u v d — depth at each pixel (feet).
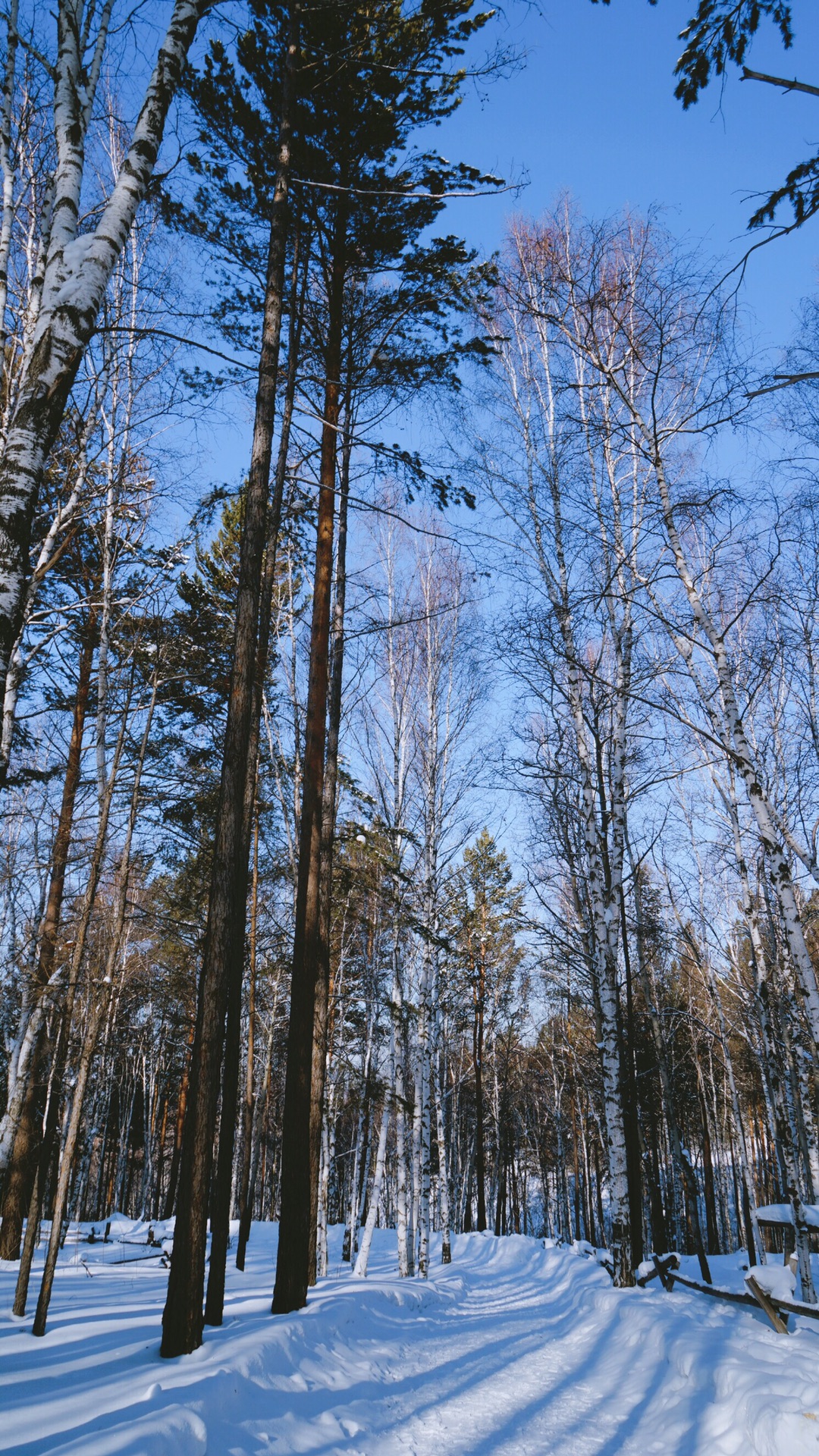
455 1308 40.24
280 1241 25.84
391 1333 28.66
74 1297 27.73
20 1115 40.09
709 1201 79.61
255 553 24.18
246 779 22.81
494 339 37.45
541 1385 24.64
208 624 38.63
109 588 34.78
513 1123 132.36
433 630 56.54
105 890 32.53
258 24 30.68
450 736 55.47
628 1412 21.52
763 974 38.88
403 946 56.08
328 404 37.99
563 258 40.73
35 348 13.43
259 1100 84.28
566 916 58.80
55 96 15.37
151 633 31.27
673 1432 18.93
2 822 41.19
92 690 45.21
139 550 37.29
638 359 34.94
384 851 49.26
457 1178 117.29
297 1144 26.89
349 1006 62.34
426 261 35.60
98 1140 99.45
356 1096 67.26
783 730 41.75
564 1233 117.91
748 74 16.93
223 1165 22.93
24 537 12.50
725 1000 64.44
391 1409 20.26
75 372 13.53
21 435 12.80
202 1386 15.31
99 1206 103.14
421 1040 51.72
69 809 41.81
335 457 37.24
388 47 31.17
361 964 61.62
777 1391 17.97
